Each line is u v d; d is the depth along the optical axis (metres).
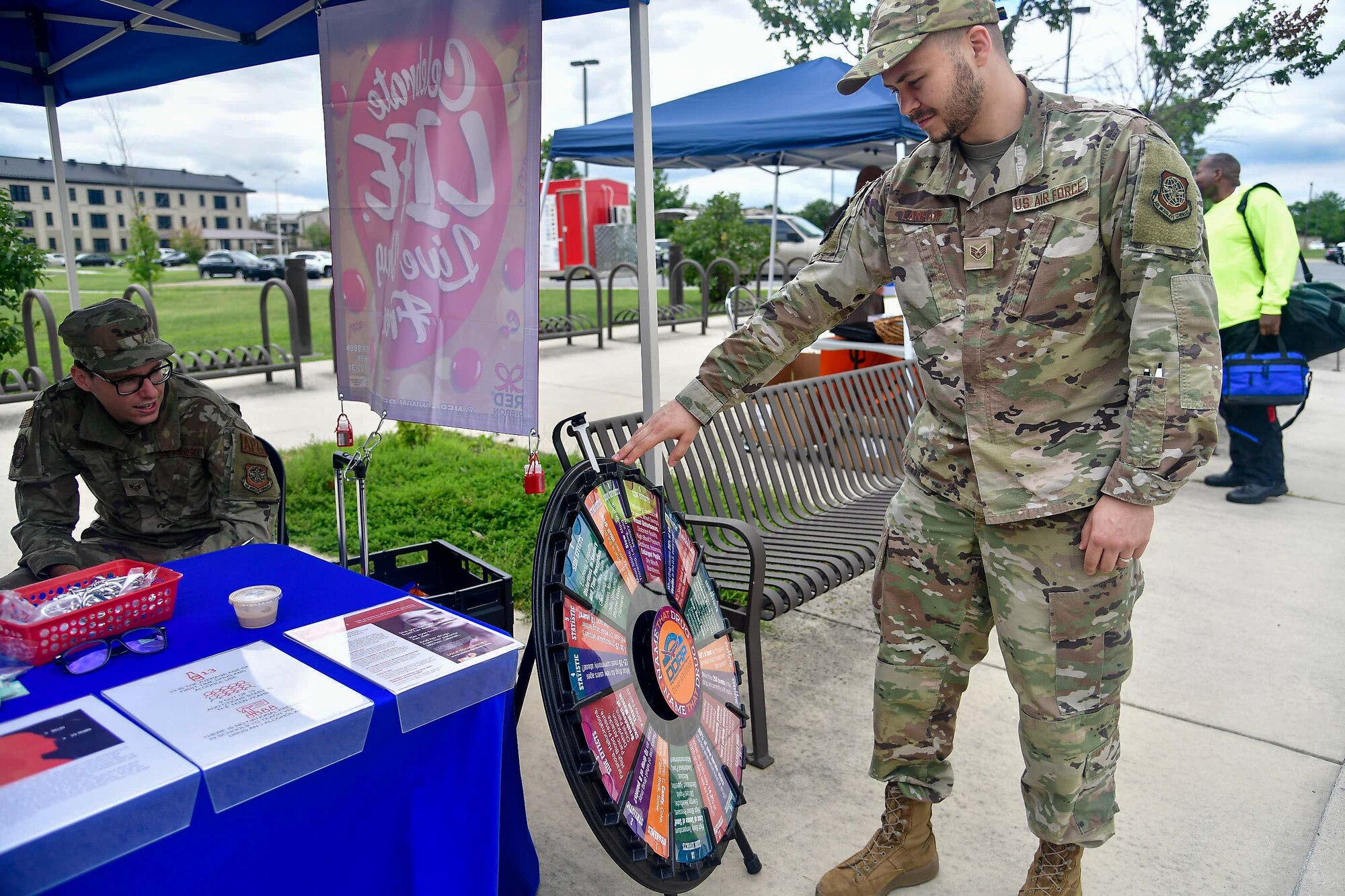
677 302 14.70
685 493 3.30
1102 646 1.89
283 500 2.91
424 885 1.66
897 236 1.90
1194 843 2.47
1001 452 1.84
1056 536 1.84
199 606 1.92
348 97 2.91
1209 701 3.24
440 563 2.88
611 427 2.93
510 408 2.69
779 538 3.48
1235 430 5.65
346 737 1.46
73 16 4.10
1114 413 1.79
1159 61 9.33
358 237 3.00
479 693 1.67
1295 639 3.73
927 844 2.27
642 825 1.73
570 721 1.65
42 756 1.30
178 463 2.69
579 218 24.58
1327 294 5.43
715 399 2.14
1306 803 2.65
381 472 5.83
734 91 7.80
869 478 4.37
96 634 1.69
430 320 2.83
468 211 2.69
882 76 1.72
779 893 2.26
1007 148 1.74
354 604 1.95
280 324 15.74
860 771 2.80
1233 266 5.53
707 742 2.04
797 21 10.04
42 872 1.13
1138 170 1.63
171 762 1.29
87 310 2.44
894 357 6.35
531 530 4.87
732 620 2.77
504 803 2.01
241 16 3.58
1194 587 4.27
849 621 3.92
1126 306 1.70
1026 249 1.74
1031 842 2.48
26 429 2.62
